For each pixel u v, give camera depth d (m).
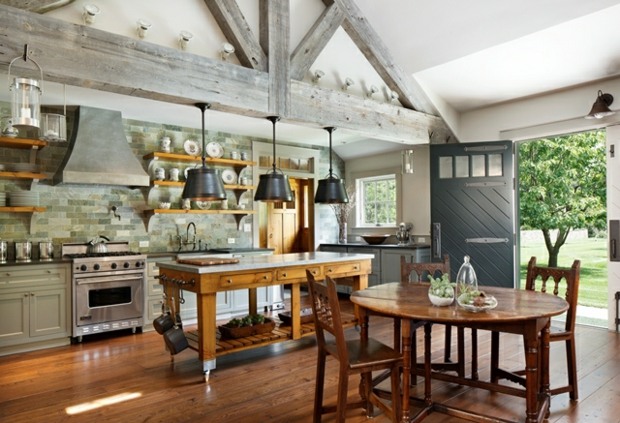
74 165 4.51
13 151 4.64
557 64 4.42
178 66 3.47
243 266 3.56
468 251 5.41
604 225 6.15
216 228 6.18
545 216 6.67
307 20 4.51
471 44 4.43
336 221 7.82
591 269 6.28
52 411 2.76
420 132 5.45
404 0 4.32
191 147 5.84
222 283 3.45
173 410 2.76
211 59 3.66
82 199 5.06
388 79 5.12
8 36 2.76
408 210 6.73
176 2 3.68
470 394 2.99
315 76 4.57
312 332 4.06
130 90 3.30
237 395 3.00
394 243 6.88
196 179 3.62
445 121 5.69
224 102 3.72
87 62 3.05
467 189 5.43
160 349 4.14
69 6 3.16
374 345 2.53
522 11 3.93
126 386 3.18
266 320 4.01
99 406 2.83
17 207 4.41
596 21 3.77
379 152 7.18
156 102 4.64
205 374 3.34
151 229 5.57
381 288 3.10
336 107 4.58
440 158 5.55
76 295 4.35
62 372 3.50
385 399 2.80
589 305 6.29
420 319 2.22
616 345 4.05
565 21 3.84
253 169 6.56
